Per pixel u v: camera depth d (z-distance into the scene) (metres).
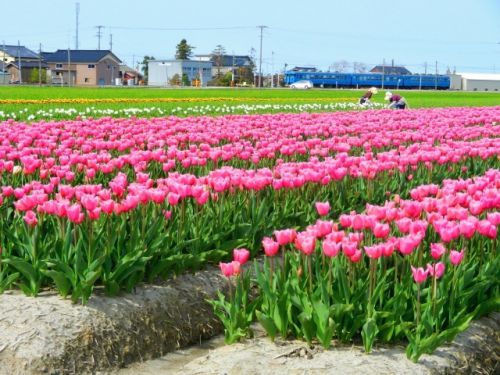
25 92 60.66
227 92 77.88
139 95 59.47
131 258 7.41
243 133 17.06
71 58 167.12
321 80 130.12
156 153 11.34
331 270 6.74
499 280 7.49
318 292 6.63
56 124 17.69
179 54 194.38
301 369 6.04
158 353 7.30
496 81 155.25
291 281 6.84
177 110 33.50
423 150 13.12
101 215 8.01
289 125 21.31
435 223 6.88
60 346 6.57
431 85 136.50
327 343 6.40
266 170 9.48
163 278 8.06
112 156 14.42
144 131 17.20
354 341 6.67
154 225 7.89
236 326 6.92
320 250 7.27
